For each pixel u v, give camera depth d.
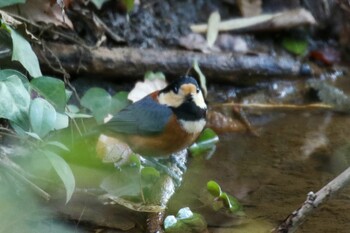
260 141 10.73
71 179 8.05
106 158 9.33
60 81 9.00
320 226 8.16
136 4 12.27
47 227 7.95
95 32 11.43
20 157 8.82
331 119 11.59
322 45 13.16
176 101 9.28
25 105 8.33
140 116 9.33
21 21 10.00
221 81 12.07
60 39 11.08
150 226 8.16
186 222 8.17
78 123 10.12
